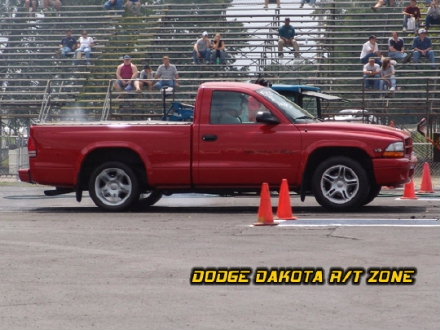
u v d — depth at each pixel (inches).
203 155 708.0
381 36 1664.6
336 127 700.0
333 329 350.3
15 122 1544.0
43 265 482.3
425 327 352.5
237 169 705.0
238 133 705.0
